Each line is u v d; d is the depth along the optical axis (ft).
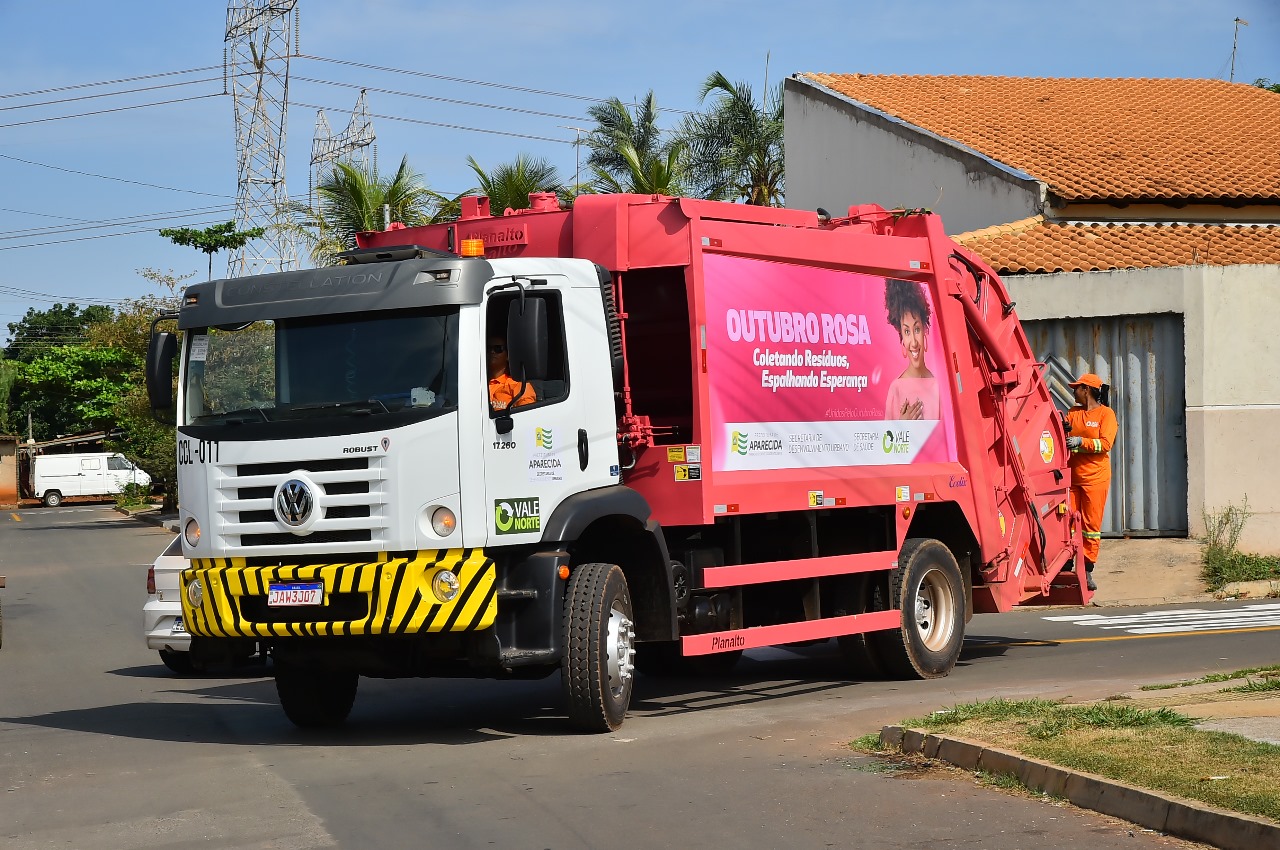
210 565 29.71
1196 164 86.43
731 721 31.01
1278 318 65.05
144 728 33.24
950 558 39.45
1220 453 64.44
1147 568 61.36
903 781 23.94
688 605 32.58
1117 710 26.45
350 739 30.68
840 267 36.96
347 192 115.44
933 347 40.34
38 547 125.80
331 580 28.07
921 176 90.27
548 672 31.07
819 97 100.99
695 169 135.54
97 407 234.38
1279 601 55.16
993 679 37.11
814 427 35.42
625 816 22.20
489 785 24.85
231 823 22.58
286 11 157.99
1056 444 46.09
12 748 30.60
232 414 29.60
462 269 28.35
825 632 35.32
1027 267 71.10
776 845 20.21
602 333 31.09
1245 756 22.22
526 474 28.73
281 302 29.45
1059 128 93.20
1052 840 19.90
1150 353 65.92
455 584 27.71
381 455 27.96
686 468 31.94
